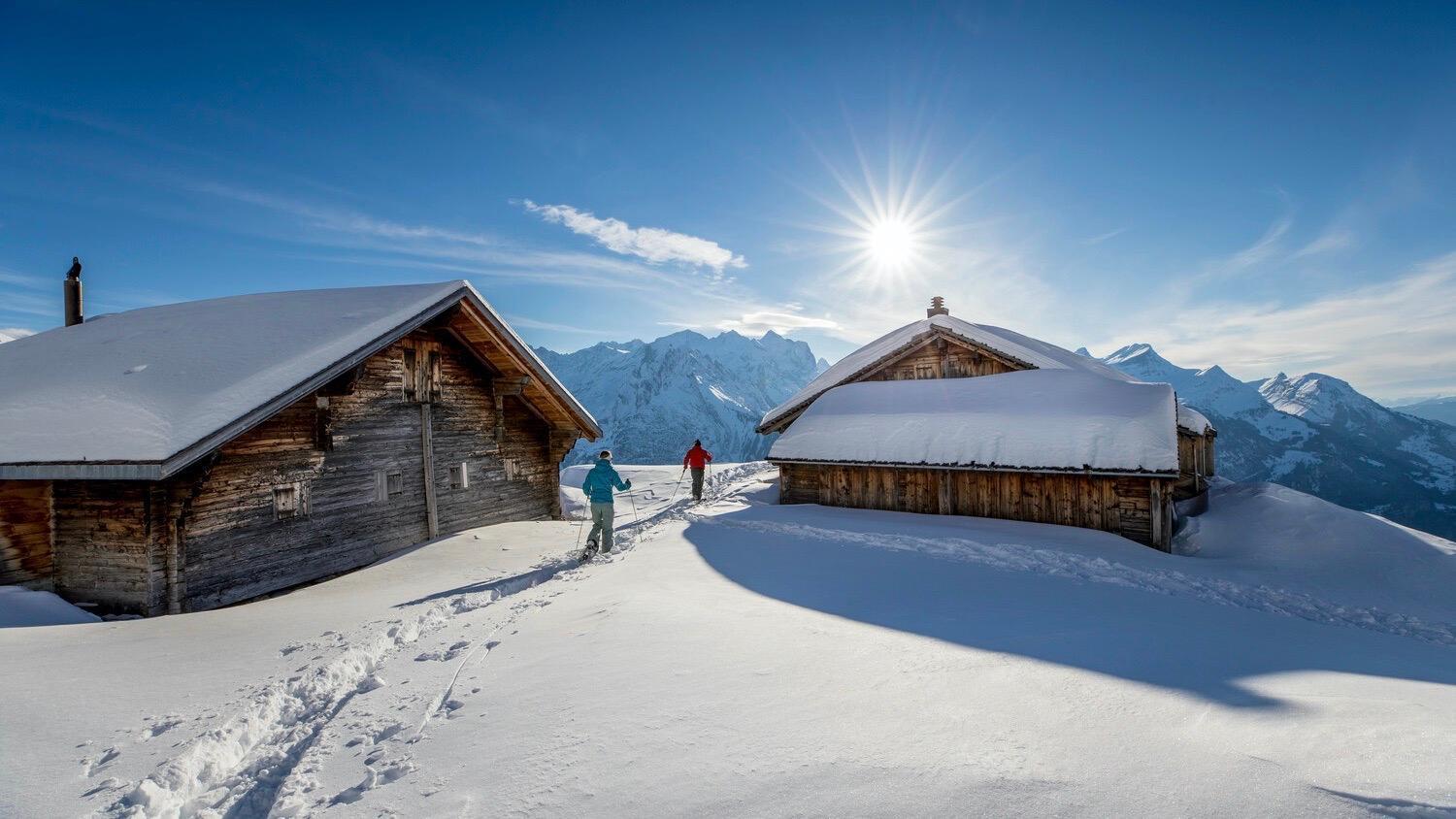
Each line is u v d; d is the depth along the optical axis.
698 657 4.62
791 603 6.80
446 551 12.50
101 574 9.25
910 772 2.74
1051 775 2.62
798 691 3.86
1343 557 11.31
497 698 4.09
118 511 9.20
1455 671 5.50
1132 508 13.02
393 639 6.16
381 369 13.11
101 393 9.92
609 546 11.33
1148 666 4.44
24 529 9.27
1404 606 9.52
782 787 2.70
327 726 3.93
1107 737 2.99
